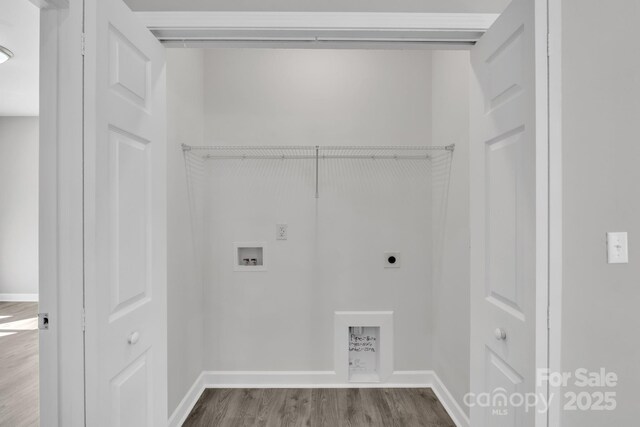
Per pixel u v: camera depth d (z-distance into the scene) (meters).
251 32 1.45
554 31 1.13
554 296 1.14
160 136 1.49
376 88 2.83
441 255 2.60
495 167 1.36
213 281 2.79
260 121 2.81
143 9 1.42
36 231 5.34
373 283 2.81
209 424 2.28
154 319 1.44
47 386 1.06
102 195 1.10
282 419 2.33
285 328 2.80
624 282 1.21
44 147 1.06
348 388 2.77
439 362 2.63
